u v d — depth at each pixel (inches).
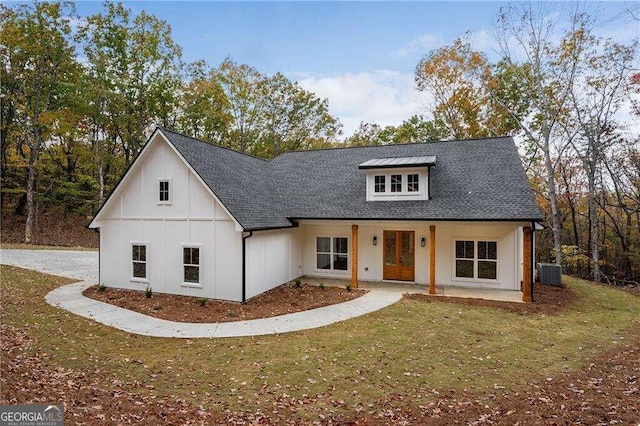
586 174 897.5
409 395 229.3
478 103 1085.8
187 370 267.6
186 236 495.5
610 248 963.3
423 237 571.5
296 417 202.8
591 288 587.8
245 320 392.2
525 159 1025.5
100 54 1016.2
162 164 509.0
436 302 460.8
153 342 327.3
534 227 470.3
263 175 681.6
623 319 414.3
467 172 573.6
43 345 304.3
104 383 240.7
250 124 1391.5
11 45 906.1
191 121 1250.0
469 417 200.8
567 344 323.9
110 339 331.9
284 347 314.0
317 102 1439.5
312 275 636.7
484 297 486.6
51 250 870.4
